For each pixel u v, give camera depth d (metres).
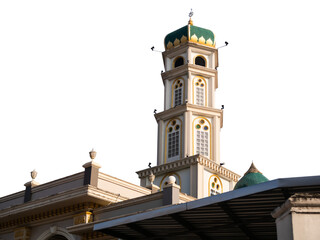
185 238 13.67
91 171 22.86
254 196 9.60
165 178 35.31
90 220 22.47
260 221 11.23
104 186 23.36
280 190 9.23
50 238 25.80
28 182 26.48
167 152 36.41
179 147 35.75
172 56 40.56
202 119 36.69
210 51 40.00
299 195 6.93
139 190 25.36
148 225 12.31
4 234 26.66
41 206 23.66
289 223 6.88
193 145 35.47
